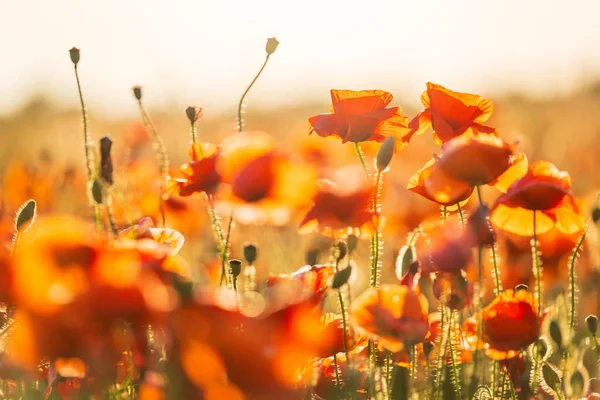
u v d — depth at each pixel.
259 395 1.05
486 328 1.41
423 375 1.53
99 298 1.07
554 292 1.64
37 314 1.08
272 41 1.50
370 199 1.35
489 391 1.46
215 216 1.46
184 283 1.06
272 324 1.09
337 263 1.39
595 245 1.64
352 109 1.49
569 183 1.45
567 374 1.45
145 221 1.44
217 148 1.45
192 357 1.05
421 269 1.41
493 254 1.47
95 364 1.11
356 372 1.40
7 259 1.09
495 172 1.38
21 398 1.39
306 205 1.33
